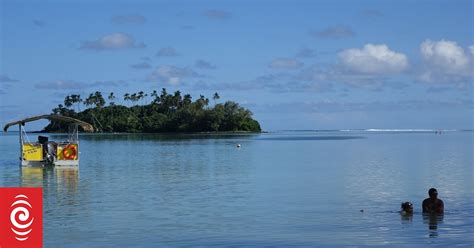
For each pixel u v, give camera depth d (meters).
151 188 33.19
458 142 121.44
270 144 111.62
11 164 53.50
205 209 25.25
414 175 41.03
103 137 169.12
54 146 50.03
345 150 84.69
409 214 23.38
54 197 29.28
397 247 17.80
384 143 118.88
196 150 82.31
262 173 43.22
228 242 18.67
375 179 38.19
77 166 49.91
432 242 18.38
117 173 43.25
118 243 18.66
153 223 21.92
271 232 20.16
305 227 20.98
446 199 27.97
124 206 26.17
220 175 41.59
